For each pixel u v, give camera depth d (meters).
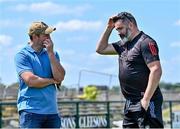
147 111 12.24
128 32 12.52
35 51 12.84
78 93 57.19
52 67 12.66
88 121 33.03
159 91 12.48
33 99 12.59
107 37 13.44
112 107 39.59
